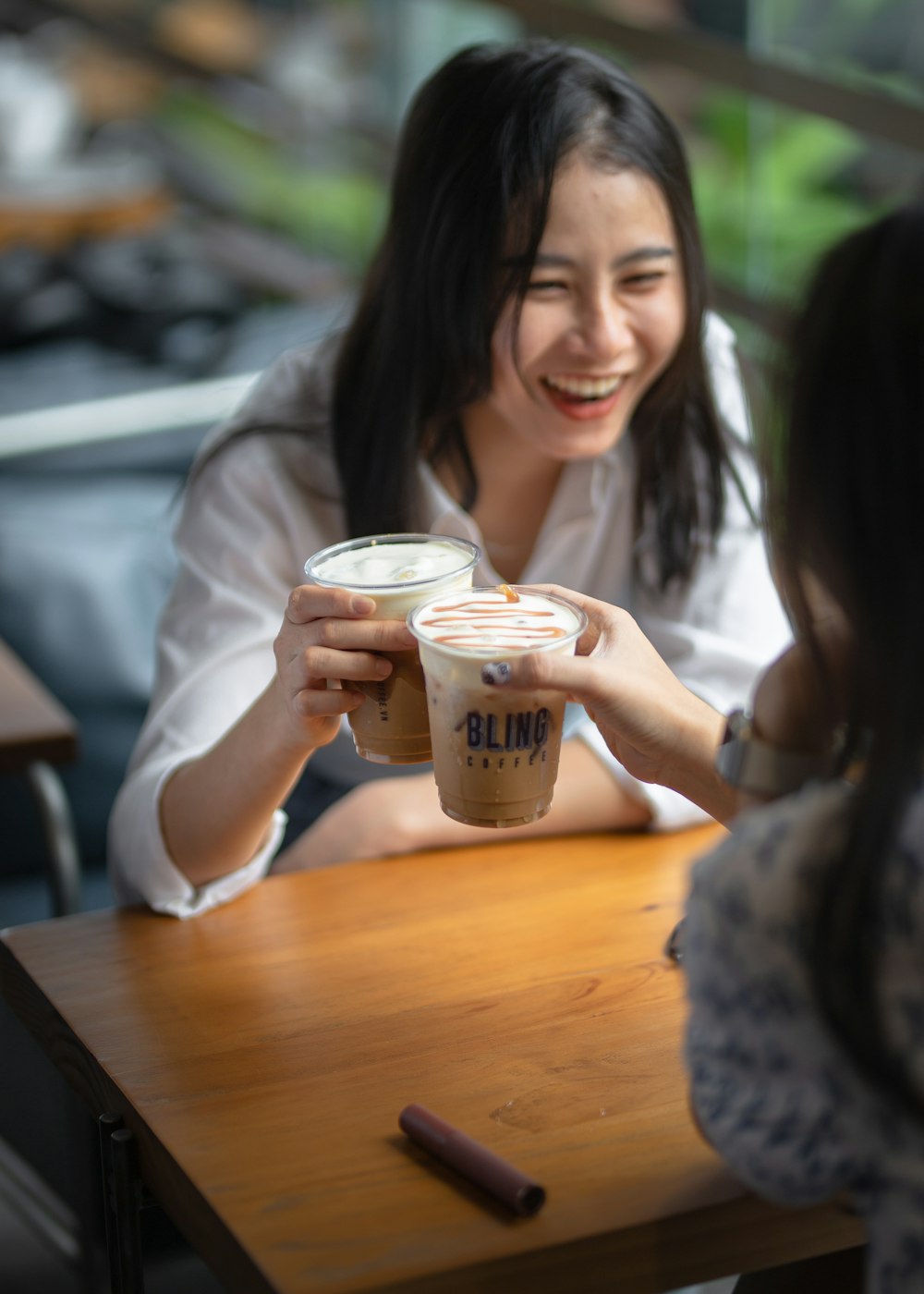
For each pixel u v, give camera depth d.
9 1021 1.28
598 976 1.14
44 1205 1.69
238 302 3.69
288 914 1.26
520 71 1.37
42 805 1.81
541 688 0.94
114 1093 1.03
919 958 0.71
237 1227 0.85
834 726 0.78
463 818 1.01
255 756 1.22
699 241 1.44
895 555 0.71
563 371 1.40
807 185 2.58
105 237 4.05
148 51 4.46
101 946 1.22
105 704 2.29
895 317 0.69
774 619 1.63
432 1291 0.81
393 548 1.15
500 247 1.37
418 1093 0.99
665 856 1.35
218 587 1.55
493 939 1.20
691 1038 0.81
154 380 3.18
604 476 1.62
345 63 3.86
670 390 1.50
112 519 2.50
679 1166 0.90
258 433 1.62
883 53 2.46
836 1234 0.91
